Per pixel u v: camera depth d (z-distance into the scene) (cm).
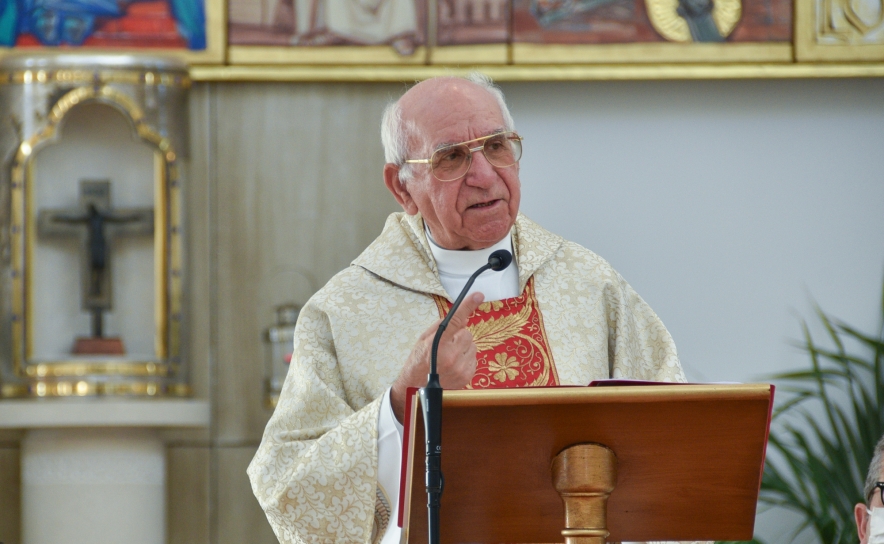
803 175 1756
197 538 1769
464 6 1730
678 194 1756
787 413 1709
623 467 671
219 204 1798
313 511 834
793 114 1758
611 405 641
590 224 1752
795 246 1753
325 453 834
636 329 948
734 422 655
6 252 1734
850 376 1639
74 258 1814
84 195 1822
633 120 1758
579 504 656
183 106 1764
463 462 655
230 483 1781
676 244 1752
